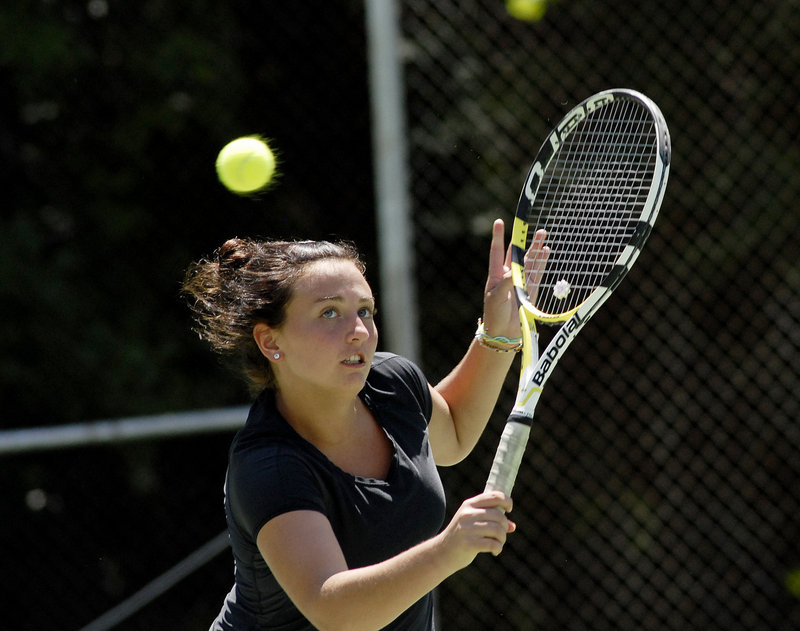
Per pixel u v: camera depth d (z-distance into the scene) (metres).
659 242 19.53
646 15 19.66
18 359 23.19
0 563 20.45
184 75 22.23
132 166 22.94
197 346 23.47
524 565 18.98
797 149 19.78
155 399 23.22
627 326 19.25
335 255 8.05
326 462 7.80
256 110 20.91
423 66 19.14
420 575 6.88
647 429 19.08
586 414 19.17
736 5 19.70
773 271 19.53
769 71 19.77
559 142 9.98
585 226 10.28
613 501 19.00
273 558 7.38
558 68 19.52
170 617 20.23
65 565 20.64
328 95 19.58
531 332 8.84
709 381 19.03
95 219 23.14
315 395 7.99
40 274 23.14
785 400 18.89
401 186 15.66
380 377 8.63
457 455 9.60
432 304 18.91
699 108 19.70
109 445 21.28
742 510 18.72
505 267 9.49
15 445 14.55
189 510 21.00
